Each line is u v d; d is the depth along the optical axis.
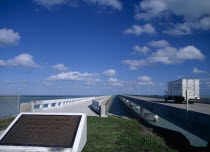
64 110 23.67
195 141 17.19
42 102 21.69
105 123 14.27
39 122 8.59
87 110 24.41
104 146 8.98
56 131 8.16
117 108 48.00
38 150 7.43
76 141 7.70
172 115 16.14
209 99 34.25
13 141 7.86
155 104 22.44
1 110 19.33
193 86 32.78
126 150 8.59
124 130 12.50
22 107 17.11
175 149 11.08
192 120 12.07
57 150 7.39
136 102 38.38
